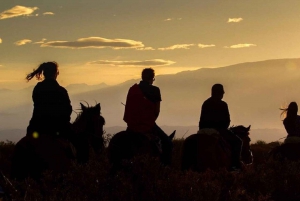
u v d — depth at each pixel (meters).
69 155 10.23
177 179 8.05
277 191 9.99
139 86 11.89
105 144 11.70
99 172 8.23
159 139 11.69
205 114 12.48
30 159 9.60
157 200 7.87
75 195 7.72
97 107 11.83
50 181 8.16
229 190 8.55
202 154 11.48
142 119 11.67
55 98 10.33
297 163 10.52
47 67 10.50
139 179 8.13
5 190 7.96
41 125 10.28
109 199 7.96
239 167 12.34
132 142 11.17
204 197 7.86
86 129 11.59
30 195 7.59
